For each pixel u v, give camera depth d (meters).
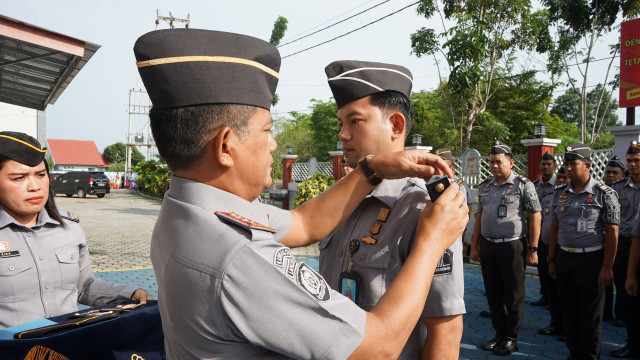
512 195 4.29
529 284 6.91
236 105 0.86
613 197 3.62
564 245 3.88
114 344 1.61
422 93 25.03
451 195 1.00
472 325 5.01
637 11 13.78
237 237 0.81
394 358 0.84
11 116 24.92
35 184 2.12
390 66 1.41
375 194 1.30
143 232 11.58
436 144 21.50
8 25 5.84
